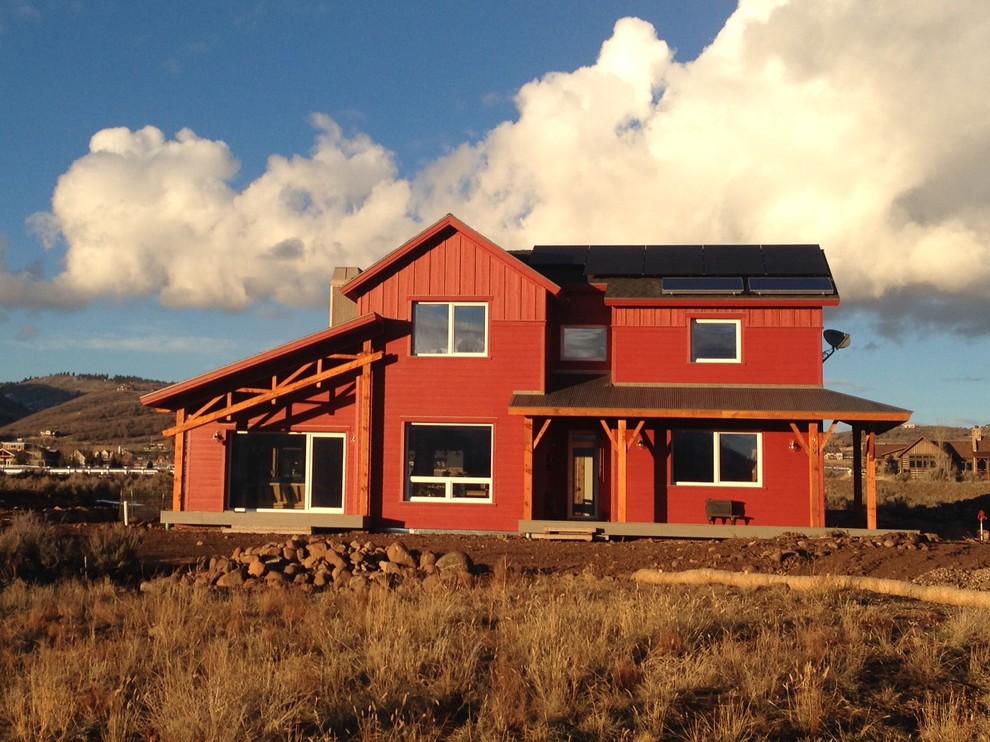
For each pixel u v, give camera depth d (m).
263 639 10.67
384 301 23.84
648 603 11.58
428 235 23.64
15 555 16.47
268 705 8.10
